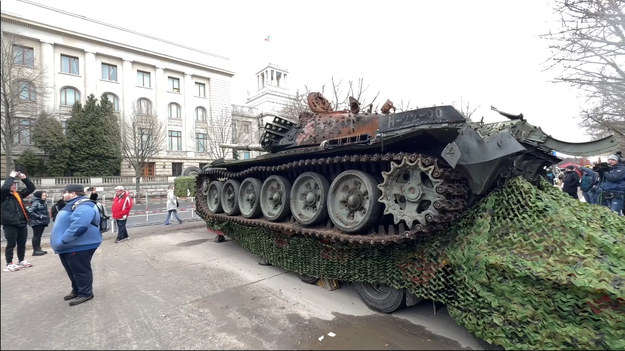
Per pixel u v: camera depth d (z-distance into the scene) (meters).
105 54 31.12
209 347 3.38
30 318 4.09
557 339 2.91
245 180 6.75
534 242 3.27
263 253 6.31
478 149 3.48
